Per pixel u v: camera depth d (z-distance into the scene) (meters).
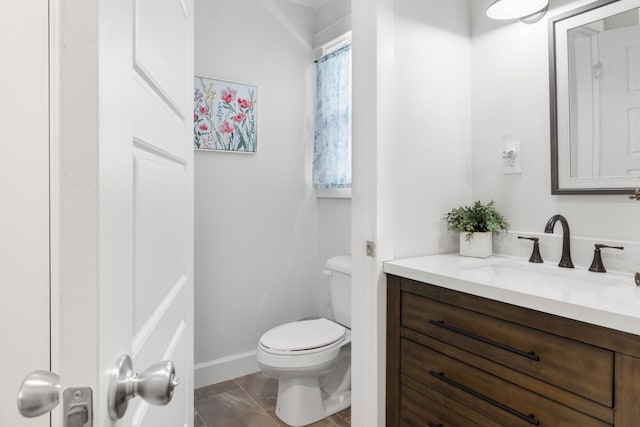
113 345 0.38
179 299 0.96
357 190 1.56
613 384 0.87
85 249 0.33
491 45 1.69
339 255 2.46
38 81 0.60
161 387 0.39
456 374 1.23
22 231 0.60
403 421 1.42
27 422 0.60
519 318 1.06
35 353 0.61
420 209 1.61
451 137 1.71
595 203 1.36
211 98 2.22
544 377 1.00
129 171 0.44
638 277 1.14
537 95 1.53
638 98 1.26
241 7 2.33
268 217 2.47
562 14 1.43
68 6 0.33
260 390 2.21
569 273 1.32
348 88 2.28
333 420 1.94
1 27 0.59
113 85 0.39
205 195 2.25
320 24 2.59
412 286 1.39
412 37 1.58
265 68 2.43
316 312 2.67
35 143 0.60
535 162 1.54
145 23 0.62
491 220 1.58
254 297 2.43
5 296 0.60
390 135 1.51
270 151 2.46
